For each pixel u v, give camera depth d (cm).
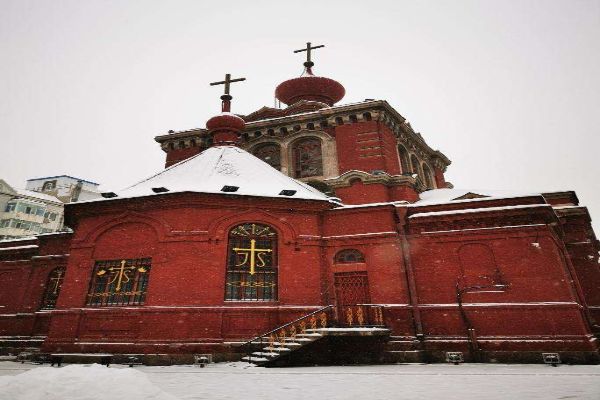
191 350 1327
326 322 1481
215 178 1694
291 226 1602
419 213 1666
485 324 1443
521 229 1523
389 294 1516
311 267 1562
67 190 5794
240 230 1559
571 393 691
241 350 1358
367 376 973
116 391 597
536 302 1417
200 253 1468
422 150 2730
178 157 2403
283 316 1446
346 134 2138
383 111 2125
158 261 1459
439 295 1531
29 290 2055
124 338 1377
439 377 950
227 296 1454
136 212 1567
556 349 1337
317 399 666
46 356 1398
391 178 1906
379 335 1330
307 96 2578
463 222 1598
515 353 1368
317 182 2111
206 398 681
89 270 1529
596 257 1841
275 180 1761
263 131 2334
